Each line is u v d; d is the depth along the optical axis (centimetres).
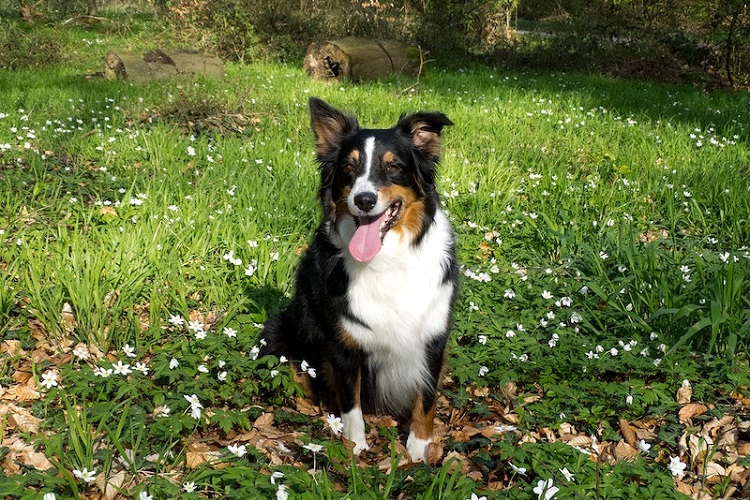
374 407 211
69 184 308
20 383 205
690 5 874
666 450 191
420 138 201
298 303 211
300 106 488
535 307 245
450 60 852
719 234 303
